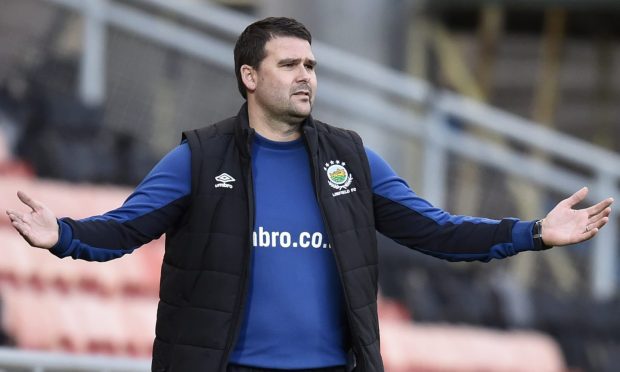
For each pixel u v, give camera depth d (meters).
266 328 11.58
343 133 12.34
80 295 26.23
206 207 11.72
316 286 11.73
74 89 30.22
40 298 25.61
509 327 31.73
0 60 29.92
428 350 29.05
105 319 25.70
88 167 29.48
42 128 29.81
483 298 31.89
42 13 30.17
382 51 38.19
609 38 45.56
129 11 29.89
